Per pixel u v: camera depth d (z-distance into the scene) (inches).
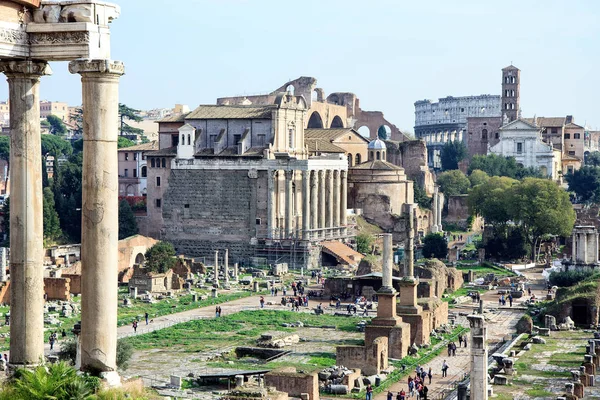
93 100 1616.6
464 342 6072.8
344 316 7101.4
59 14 1622.8
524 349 5546.3
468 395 3828.7
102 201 1630.2
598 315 6540.4
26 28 1614.2
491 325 6737.2
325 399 4512.8
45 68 1657.2
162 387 4402.1
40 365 1686.8
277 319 6825.8
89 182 1627.7
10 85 1652.3
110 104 1625.2
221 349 5615.2
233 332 6274.6
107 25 1636.3
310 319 6875.0
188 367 4985.2
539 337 5856.3
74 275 7618.1
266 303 7721.5
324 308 7465.6
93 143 1620.3
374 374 4960.6
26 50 1617.9
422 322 5826.8
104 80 1616.6
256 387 3720.5
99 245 1636.3
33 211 1673.2
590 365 4611.2
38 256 1689.2
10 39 1585.9
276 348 5625.0
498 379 4512.8
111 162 1633.9
